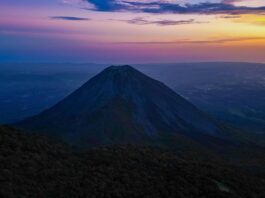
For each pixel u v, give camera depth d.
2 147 40.84
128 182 36.72
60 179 34.72
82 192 32.41
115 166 41.25
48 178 34.50
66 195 31.45
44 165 37.84
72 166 39.53
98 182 35.12
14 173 33.75
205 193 38.03
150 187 36.41
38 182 33.22
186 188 37.78
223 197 37.50
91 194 32.41
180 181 39.28
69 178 35.25
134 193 34.31
